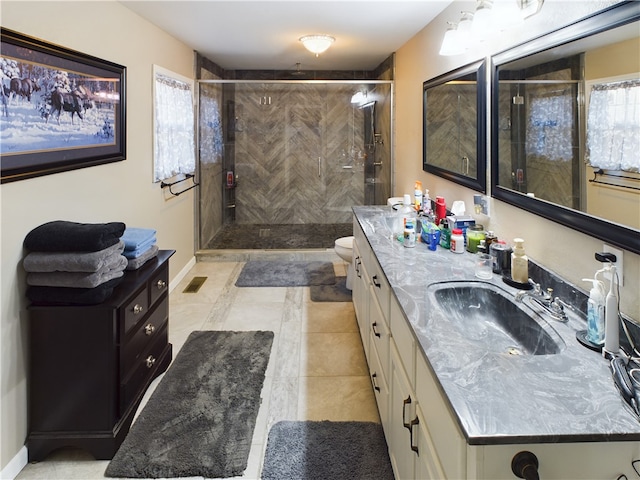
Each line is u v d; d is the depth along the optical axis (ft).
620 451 2.79
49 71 6.21
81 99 7.15
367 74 19.02
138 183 9.92
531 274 5.58
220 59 16.14
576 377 3.34
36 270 5.57
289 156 20.02
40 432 5.80
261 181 20.08
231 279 13.53
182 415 6.66
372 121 18.38
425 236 7.57
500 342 4.81
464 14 7.02
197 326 10.02
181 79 12.86
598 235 4.16
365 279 8.21
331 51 14.62
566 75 4.67
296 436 6.20
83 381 5.75
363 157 19.92
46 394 5.76
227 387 7.45
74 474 5.57
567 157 4.66
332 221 20.44
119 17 8.86
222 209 18.70
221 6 9.37
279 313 10.84
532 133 5.47
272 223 20.26
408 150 13.04
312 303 11.53
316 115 19.71
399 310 4.82
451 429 3.02
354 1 9.06
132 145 9.55
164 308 7.89
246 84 18.44
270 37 12.37
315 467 5.59
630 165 3.67
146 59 10.35
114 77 8.43
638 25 3.55
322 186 20.27
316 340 9.32
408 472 4.41
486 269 5.85
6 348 5.35
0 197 5.22
